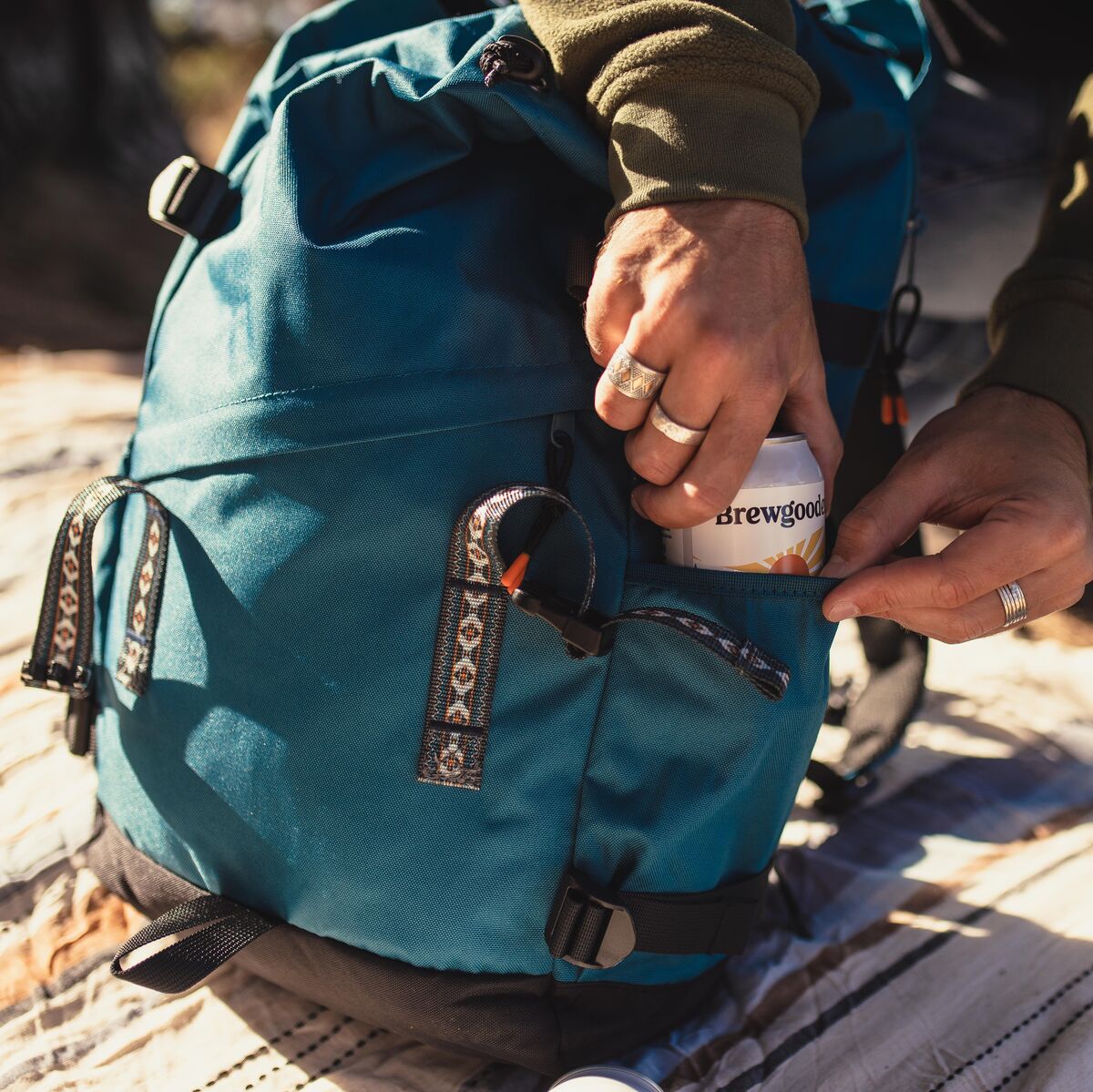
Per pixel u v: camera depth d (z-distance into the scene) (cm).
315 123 86
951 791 130
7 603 157
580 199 90
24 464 194
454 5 105
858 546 88
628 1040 90
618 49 83
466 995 83
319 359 79
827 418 87
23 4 506
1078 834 122
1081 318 98
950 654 160
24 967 100
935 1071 92
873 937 107
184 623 85
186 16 1108
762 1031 96
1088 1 153
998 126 164
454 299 79
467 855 80
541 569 82
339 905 82
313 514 79
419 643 79
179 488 86
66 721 103
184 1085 89
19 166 507
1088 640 163
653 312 75
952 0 160
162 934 80
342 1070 91
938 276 175
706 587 81
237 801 83
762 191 77
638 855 83
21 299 424
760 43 80
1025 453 90
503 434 80
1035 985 100
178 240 520
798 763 86
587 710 81
